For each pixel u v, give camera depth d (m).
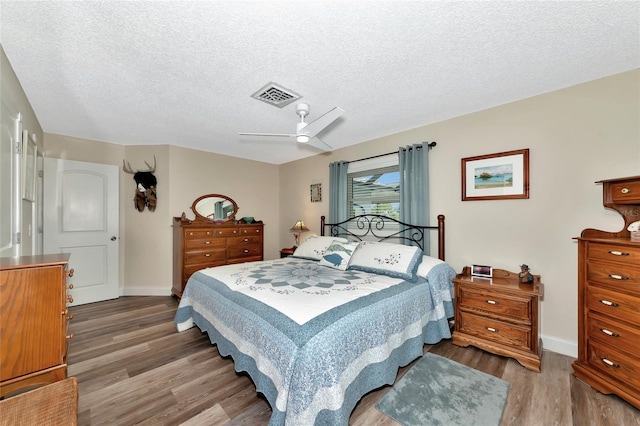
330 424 1.33
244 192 4.90
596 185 2.14
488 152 2.68
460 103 2.59
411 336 2.11
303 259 3.46
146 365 2.13
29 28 1.53
